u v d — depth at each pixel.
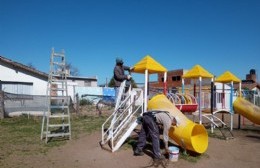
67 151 9.70
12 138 11.93
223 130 15.34
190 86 28.38
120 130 10.05
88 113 23.70
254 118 14.73
